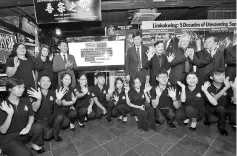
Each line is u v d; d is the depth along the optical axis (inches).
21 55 94.5
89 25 226.5
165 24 162.4
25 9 163.8
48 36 242.7
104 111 115.7
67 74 94.0
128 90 109.5
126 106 110.4
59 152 76.2
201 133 91.6
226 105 98.6
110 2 134.6
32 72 100.4
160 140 85.0
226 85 91.0
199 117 97.1
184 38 115.0
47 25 209.5
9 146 64.2
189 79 93.5
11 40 140.3
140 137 89.2
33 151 77.4
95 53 143.3
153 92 105.2
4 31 134.4
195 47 161.6
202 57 118.6
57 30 230.1
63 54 120.6
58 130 86.9
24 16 175.2
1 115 65.4
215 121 94.6
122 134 93.6
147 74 127.7
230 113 93.0
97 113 115.0
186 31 161.9
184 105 101.4
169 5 136.3
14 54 93.5
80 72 147.6
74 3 121.6
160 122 100.7
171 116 97.8
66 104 93.4
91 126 106.8
